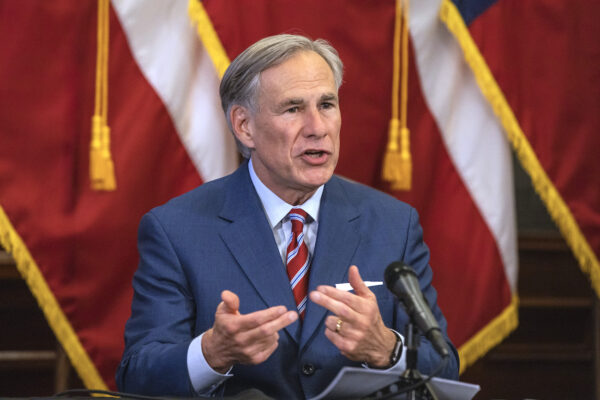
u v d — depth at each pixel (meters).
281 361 2.87
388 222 3.23
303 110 2.96
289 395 2.86
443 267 5.37
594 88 5.62
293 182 2.99
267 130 2.97
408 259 3.17
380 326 2.54
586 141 5.59
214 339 2.54
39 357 5.46
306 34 5.12
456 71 5.46
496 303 5.44
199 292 2.99
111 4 4.89
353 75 5.21
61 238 4.76
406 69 5.31
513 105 5.48
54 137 4.77
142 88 4.93
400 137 5.28
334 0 5.18
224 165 5.09
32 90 4.73
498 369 6.35
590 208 5.60
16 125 4.70
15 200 4.67
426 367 2.72
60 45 4.79
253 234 3.07
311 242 3.14
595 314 6.40
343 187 3.34
